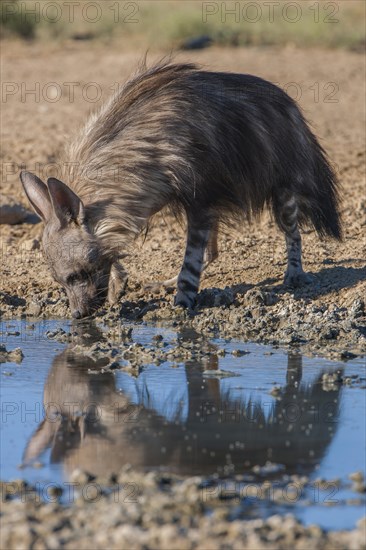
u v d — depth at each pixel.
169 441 25.92
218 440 25.97
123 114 35.09
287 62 88.88
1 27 103.75
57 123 68.19
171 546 19.70
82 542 19.97
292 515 21.05
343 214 47.91
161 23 101.56
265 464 24.34
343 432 26.44
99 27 104.06
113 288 38.09
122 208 34.28
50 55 94.06
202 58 89.75
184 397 29.28
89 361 32.91
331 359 32.72
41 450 25.44
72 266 34.25
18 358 33.25
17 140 63.47
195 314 37.66
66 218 34.12
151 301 39.12
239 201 37.16
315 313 36.38
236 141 36.31
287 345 34.41
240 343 34.78
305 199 38.97
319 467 24.17
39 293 40.56
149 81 35.66
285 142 37.91
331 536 20.19
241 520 21.20
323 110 72.81
